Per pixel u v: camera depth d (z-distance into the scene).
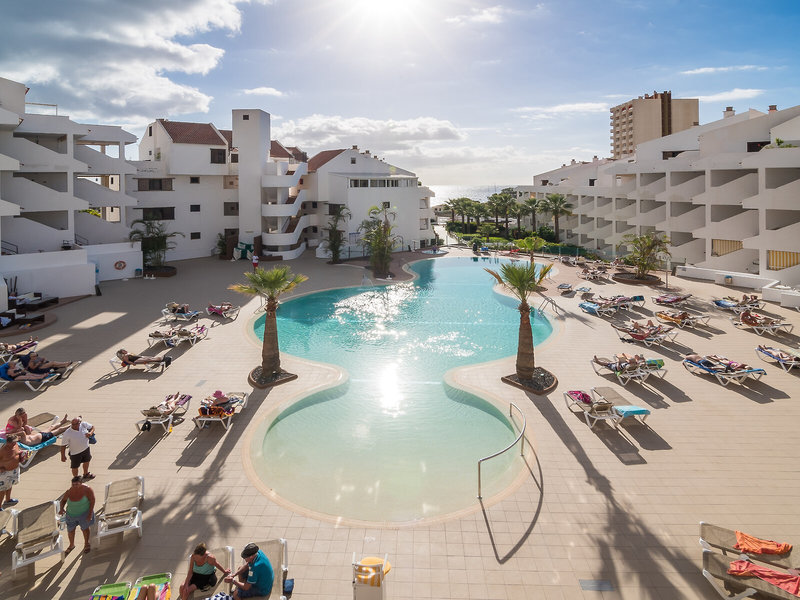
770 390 16.69
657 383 17.47
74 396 16.80
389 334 25.16
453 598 8.42
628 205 56.19
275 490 11.87
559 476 11.94
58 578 8.88
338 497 11.61
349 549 9.62
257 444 13.66
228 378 18.41
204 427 14.54
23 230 32.47
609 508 10.72
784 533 9.84
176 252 48.16
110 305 29.45
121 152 40.00
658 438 13.66
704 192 40.91
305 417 15.84
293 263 46.69
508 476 12.38
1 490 10.69
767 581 8.10
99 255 36.22
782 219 36.03
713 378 17.83
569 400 16.19
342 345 23.38
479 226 80.75
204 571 8.16
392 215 53.53
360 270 43.34
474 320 27.78
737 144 40.59
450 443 14.21
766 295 28.23
